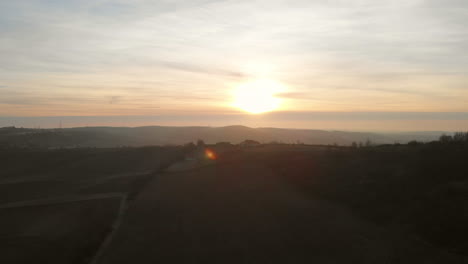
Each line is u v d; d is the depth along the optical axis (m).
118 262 11.84
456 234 10.12
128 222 16.67
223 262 10.98
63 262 12.54
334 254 10.62
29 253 13.54
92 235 14.96
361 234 11.91
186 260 11.38
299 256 10.81
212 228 14.40
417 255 9.70
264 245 12.00
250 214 15.80
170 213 17.38
